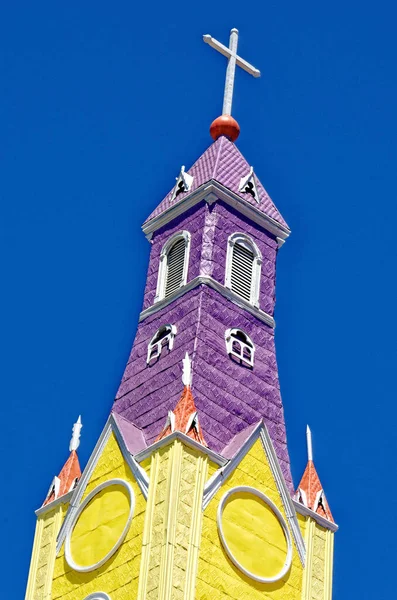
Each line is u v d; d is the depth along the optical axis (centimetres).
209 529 8462
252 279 9625
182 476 8481
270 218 9831
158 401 9050
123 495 8681
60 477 9219
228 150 10038
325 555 8906
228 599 8362
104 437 8969
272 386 9300
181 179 9944
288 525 8806
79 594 8581
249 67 10425
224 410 8975
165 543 8269
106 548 8588
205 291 9344
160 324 9438
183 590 8194
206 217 9625
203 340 9150
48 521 9038
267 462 8881
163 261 9725
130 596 8306
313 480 9175
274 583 8594
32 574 8881
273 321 9556
